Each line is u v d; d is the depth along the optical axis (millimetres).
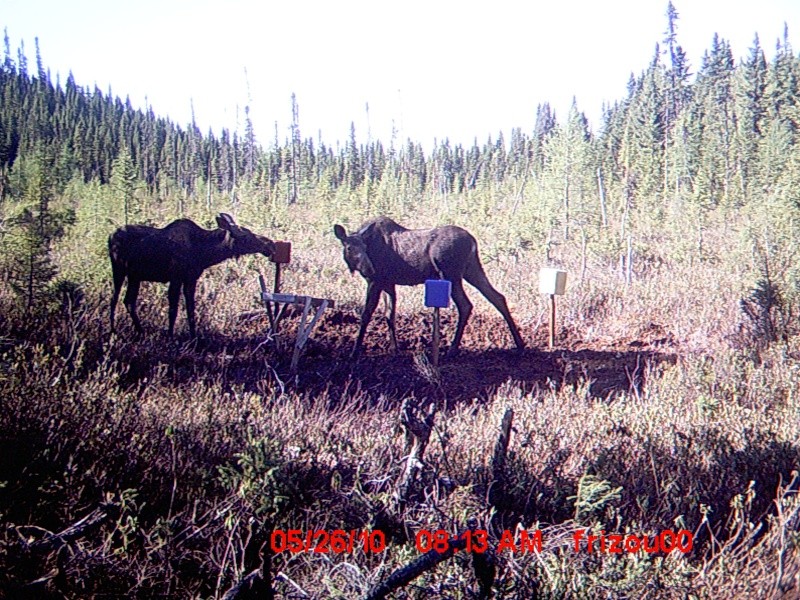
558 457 5152
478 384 8758
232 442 5320
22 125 60219
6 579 3586
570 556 3906
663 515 4551
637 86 66125
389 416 6785
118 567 3859
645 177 29766
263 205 22109
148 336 9320
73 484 4531
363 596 3400
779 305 9578
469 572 3668
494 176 60438
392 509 4465
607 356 9734
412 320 11133
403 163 61406
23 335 8586
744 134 42469
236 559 4055
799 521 4086
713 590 3693
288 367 9039
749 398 7000
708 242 18047
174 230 9297
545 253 16156
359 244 9219
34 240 9453
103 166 57312
